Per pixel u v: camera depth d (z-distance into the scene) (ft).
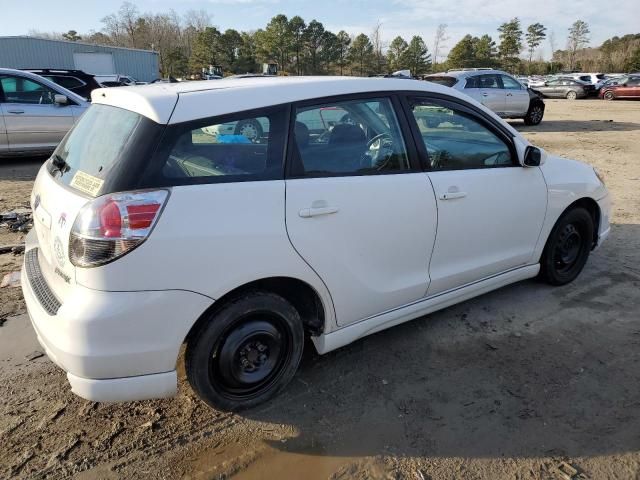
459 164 10.77
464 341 11.29
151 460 7.91
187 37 301.43
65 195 7.88
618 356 10.69
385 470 7.79
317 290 8.86
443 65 285.64
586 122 59.11
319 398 9.40
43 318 7.60
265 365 8.89
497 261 11.79
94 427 8.59
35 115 30.78
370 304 9.71
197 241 7.41
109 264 6.97
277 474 7.70
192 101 7.76
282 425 8.70
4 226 19.04
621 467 7.80
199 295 7.56
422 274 10.42
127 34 273.33
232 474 7.68
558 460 7.95
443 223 10.35
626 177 28.58
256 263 7.96
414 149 10.03
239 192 7.83
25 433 8.43
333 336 9.46
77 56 140.97
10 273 14.70
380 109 9.72
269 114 8.33
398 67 281.95
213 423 8.72
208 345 8.07
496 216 11.34
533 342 11.24
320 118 8.89
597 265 15.49
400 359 10.62
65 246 7.36
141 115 7.62
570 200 12.95
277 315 8.70
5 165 31.63
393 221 9.53
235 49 264.93
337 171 8.95
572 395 9.46
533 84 112.98
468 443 8.32
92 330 7.00
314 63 276.41
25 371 10.14
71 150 8.99
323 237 8.65
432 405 9.23
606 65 250.57
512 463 7.90
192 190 7.46
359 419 8.87
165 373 7.66
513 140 11.71
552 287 13.92
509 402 9.29
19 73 30.58
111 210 6.96
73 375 7.29
